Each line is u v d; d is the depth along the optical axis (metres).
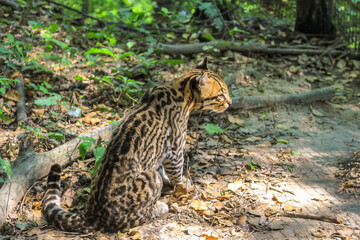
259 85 7.74
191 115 6.51
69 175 5.04
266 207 4.49
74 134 5.75
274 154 5.67
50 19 9.21
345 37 9.56
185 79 4.75
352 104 7.41
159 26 10.19
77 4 10.83
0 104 6.14
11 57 6.93
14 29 8.42
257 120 6.71
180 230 4.14
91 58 7.02
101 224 3.96
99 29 9.37
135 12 8.53
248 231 4.12
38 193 4.68
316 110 7.13
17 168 4.76
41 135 5.13
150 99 4.46
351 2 9.31
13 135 5.59
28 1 9.41
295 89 7.73
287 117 6.84
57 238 4.00
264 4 11.03
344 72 8.70
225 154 5.68
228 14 10.15
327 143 6.03
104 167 4.02
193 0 10.03
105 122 6.12
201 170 5.28
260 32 10.07
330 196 4.71
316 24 9.93
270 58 9.05
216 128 5.06
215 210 4.47
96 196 3.96
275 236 4.04
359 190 4.78
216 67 8.13
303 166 5.38
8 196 4.33
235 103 6.76
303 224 4.20
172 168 4.61
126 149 4.04
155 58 8.21
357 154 5.53
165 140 4.38
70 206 4.56
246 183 5.00
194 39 9.43
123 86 6.44
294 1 11.25
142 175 4.01
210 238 3.96
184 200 4.63
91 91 6.87
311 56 9.15
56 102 5.99
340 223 4.18
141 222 4.13
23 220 4.25
